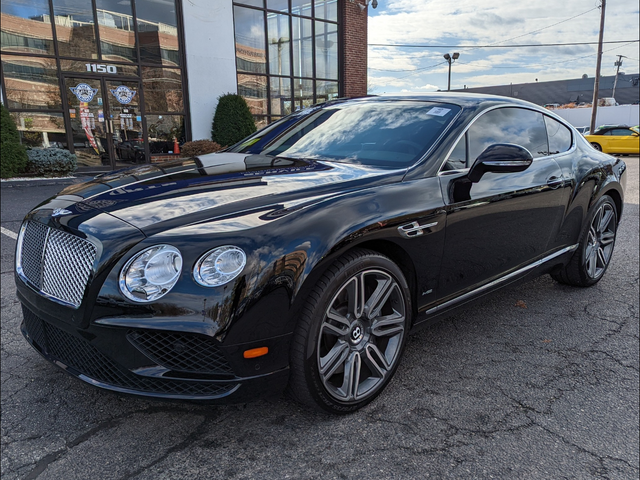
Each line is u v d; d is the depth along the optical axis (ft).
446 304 8.72
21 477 6.07
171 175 8.33
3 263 15.12
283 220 6.46
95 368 6.55
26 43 36.81
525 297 12.51
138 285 5.94
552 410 7.58
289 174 8.16
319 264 6.39
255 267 6.03
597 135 71.05
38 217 7.44
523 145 10.39
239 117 43.50
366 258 7.04
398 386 8.21
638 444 6.82
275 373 6.39
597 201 12.34
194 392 6.23
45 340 7.32
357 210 7.03
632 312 11.52
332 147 9.71
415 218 7.62
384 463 6.34
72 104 39.14
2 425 7.11
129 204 6.96
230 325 5.91
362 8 54.95
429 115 9.62
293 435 6.89
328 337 7.17
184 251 5.95
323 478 6.07
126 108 41.50
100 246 6.15
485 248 9.12
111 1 39.63
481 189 8.80
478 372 8.70
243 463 6.32
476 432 7.02
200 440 6.79
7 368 8.76
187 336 5.93
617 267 15.01
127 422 7.20
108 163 41.19
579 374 8.69
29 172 34.91
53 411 7.47
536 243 10.57
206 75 44.34
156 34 41.93
